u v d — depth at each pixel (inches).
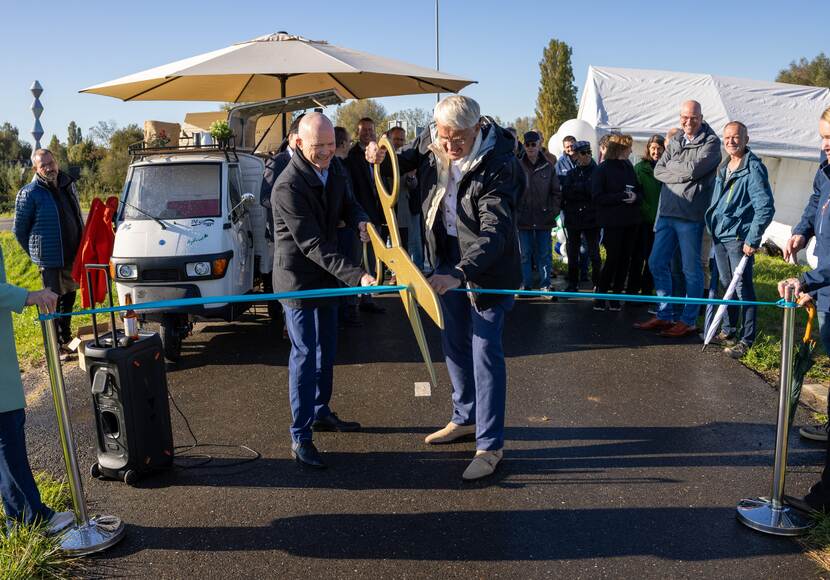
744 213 242.7
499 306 156.6
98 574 126.0
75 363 263.4
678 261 293.4
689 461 167.6
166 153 291.6
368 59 320.2
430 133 163.2
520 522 141.1
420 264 352.2
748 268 244.7
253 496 153.9
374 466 167.8
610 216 311.4
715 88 620.1
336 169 169.0
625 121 584.1
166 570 126.9
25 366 264.4
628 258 323.3
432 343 274.2
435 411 203.3
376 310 325.1
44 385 239.3
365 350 266.4
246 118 344.8
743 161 241.0
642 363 243.4
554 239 507.8
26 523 132.6
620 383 223.6
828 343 142.6
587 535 136.0
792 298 132.9
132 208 267.3
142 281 250.2
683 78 634.8
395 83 380.2
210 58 293.7
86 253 249.3
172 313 249.4
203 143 307.1
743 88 630.5
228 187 272.5
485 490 154.7
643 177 321.4
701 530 137.2
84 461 174.7
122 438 158.2
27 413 211.3
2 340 124.4
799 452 172.7
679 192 261.3
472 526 140.0
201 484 160.1
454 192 155.3
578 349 262.1
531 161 340.2
